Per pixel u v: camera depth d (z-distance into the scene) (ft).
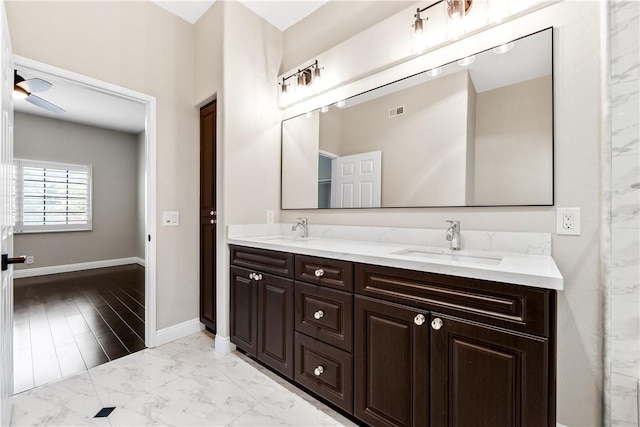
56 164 15.28
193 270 8.17
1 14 3.51
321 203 7.36
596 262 3.99
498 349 3.22
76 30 6.10
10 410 4.61
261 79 7.86
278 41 8.34
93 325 8.51
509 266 3.45
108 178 17.15
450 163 5.32
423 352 3.76
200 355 6.84
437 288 3.67
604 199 3.87
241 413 4.87
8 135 4.45
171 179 7.70
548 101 4.37
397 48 5.88
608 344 3.82
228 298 7.04
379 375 4.19
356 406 4.46
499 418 3.21
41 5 5.65
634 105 3.68
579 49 4.14
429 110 5.59
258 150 7.77
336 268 4.75
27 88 7.75
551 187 4.32
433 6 5.37
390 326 4.07
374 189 6.38
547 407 2.97
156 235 7.37
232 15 7.15
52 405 5.01
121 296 11.35
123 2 6.85
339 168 6.99
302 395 5.36
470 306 3.42
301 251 5.26
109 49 6.59
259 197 7.79
